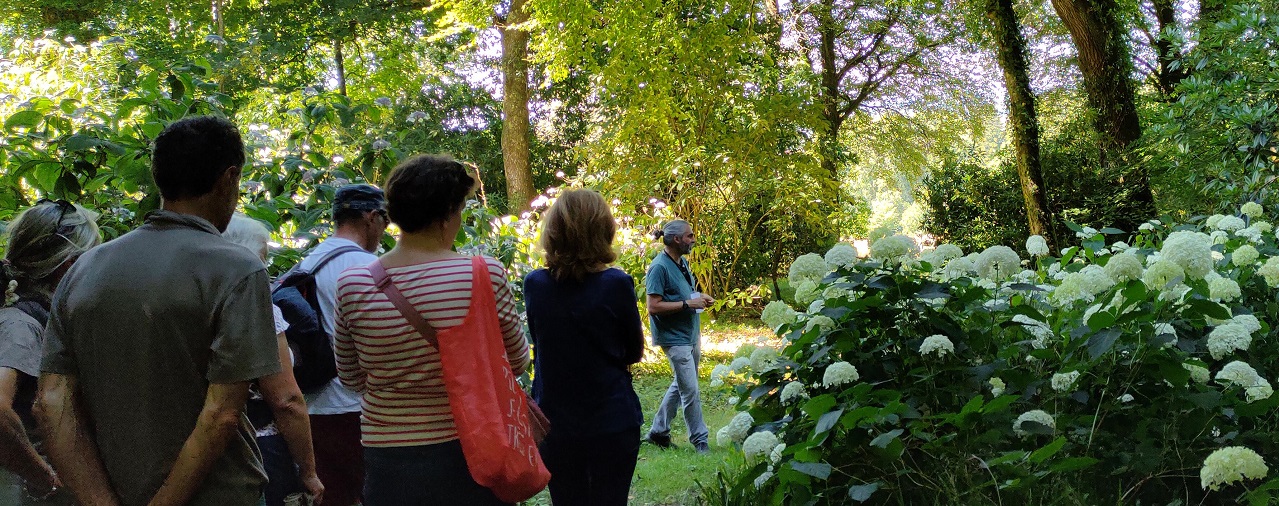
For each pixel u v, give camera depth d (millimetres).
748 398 3969
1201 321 3520
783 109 13648
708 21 13617
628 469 3467
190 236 2197
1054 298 3840
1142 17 16094
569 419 3393
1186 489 3350
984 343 3594
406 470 2590
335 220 3879
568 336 3395
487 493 2617
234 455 2262
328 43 22625
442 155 2764
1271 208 7023
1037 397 3590
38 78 6582
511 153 19734
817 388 3686
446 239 2736
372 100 6113
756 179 13312
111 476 2168
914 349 3463
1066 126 16609
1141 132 13805
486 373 2561
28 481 2424
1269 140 7645
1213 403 3264
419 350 2576
